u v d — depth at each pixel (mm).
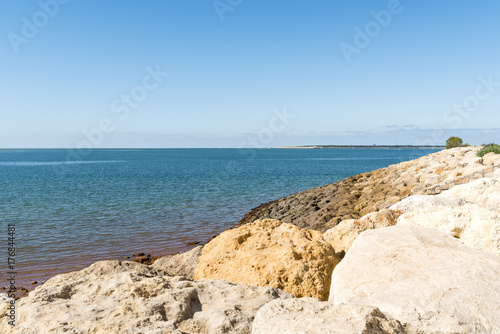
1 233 20953
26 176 68250
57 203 32656
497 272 4520
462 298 4102
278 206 28578
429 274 4555
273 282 6055
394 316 4066
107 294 4922
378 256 5219
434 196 9172
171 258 9164
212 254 7172
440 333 3842
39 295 4844
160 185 49219
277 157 189625
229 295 5137
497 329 3846
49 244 18641
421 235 5801
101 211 28531
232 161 141250
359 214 19203
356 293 4531
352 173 72062
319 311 3854
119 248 18094
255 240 7285
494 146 26266
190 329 4203
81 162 140375
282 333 3482
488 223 6117
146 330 3928
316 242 6914
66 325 3977
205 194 39531
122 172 78938
